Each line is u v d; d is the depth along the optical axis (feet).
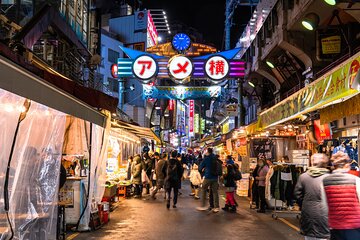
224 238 29.99
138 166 58.23
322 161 19.20
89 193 31.96
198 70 71.36
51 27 47.52
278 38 54.49
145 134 71.31
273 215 40.27
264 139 61.16
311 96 27.81
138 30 157.69
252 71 75.15
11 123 19.19
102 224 34.99
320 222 18.44
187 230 33.04
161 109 178.29
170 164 47.70
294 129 52.90
